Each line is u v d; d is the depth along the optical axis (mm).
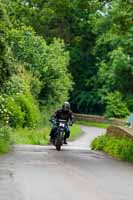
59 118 44344
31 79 85500
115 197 19594
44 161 31531
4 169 26469
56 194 19625
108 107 132250
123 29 47938
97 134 92688
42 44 93062
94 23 161000
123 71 136250
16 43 86062
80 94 162250
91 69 166875
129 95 137500
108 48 159375
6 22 51844
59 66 95312
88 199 18797
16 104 71250
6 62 47906
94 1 50094
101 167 30375
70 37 170375
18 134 62125
